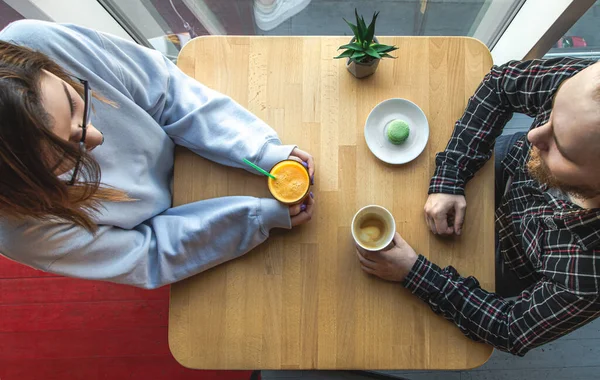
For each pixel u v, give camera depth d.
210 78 1.00
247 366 0.93
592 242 0.73
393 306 0.93
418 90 0.98
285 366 0.93
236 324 0.94
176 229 0.90
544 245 0.87
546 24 1.18
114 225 0.86
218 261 0.92
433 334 0.92
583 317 0.78
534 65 0.87
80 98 0.66
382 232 0.90
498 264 1.15
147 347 1.58
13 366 1.57
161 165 0.97
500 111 0.92
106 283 1.60
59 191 0.61
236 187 0.97
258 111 0.99
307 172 0.86
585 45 1.55
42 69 0.60
